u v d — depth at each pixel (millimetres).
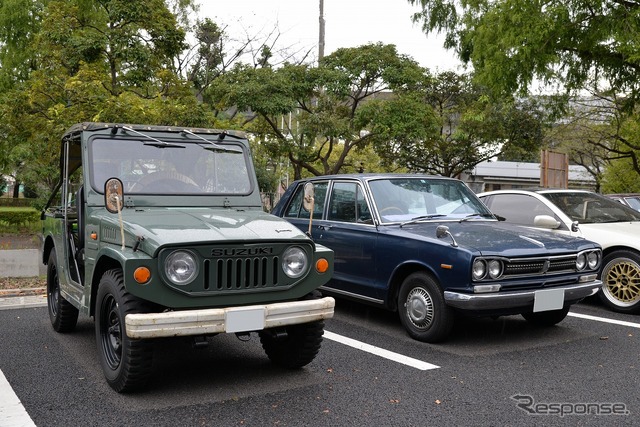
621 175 26312
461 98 24266
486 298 5816
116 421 4277
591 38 12891
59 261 6469
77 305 5695
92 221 5359
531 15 12609
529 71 12984
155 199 5570
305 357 5262
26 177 23141
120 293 4582
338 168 21422
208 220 5070
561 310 6848
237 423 4246
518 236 6500
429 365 5613
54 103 13023
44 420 4301
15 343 6430
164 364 5684
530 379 5203
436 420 4305
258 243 4719
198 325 4398
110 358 4934
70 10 14312
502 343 6395
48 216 7125
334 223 7645
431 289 6246
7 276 10273
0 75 20578
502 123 23359
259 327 4578
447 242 6133
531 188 9516
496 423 4250
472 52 15023
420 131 18781
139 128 5879
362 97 20484
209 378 5250
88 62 13648
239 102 18312
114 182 4879
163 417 4352
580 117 22469
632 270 7906
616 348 6207
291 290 4859
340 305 8516
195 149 5977
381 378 5242
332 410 4496
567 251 6312
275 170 25328
